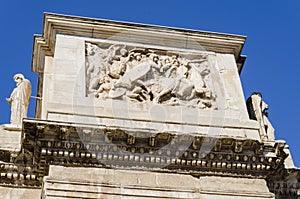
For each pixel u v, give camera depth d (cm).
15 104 1941
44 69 2061
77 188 1583
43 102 1911
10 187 1731
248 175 1720
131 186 1622
